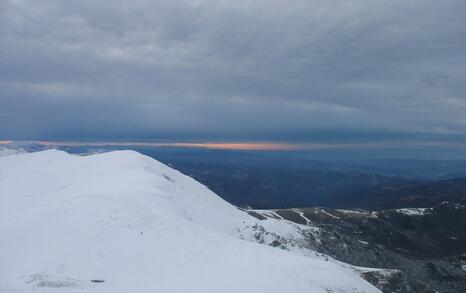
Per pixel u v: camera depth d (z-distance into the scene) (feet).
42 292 95.40
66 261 131.95
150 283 112.06
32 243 154.51
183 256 132.77
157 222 164.45
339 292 116.26
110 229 157.58
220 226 249.34
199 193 339.16
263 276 113.39
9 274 131.54
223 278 111.96
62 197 253.85
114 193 213.66
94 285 108.99
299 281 113.50
